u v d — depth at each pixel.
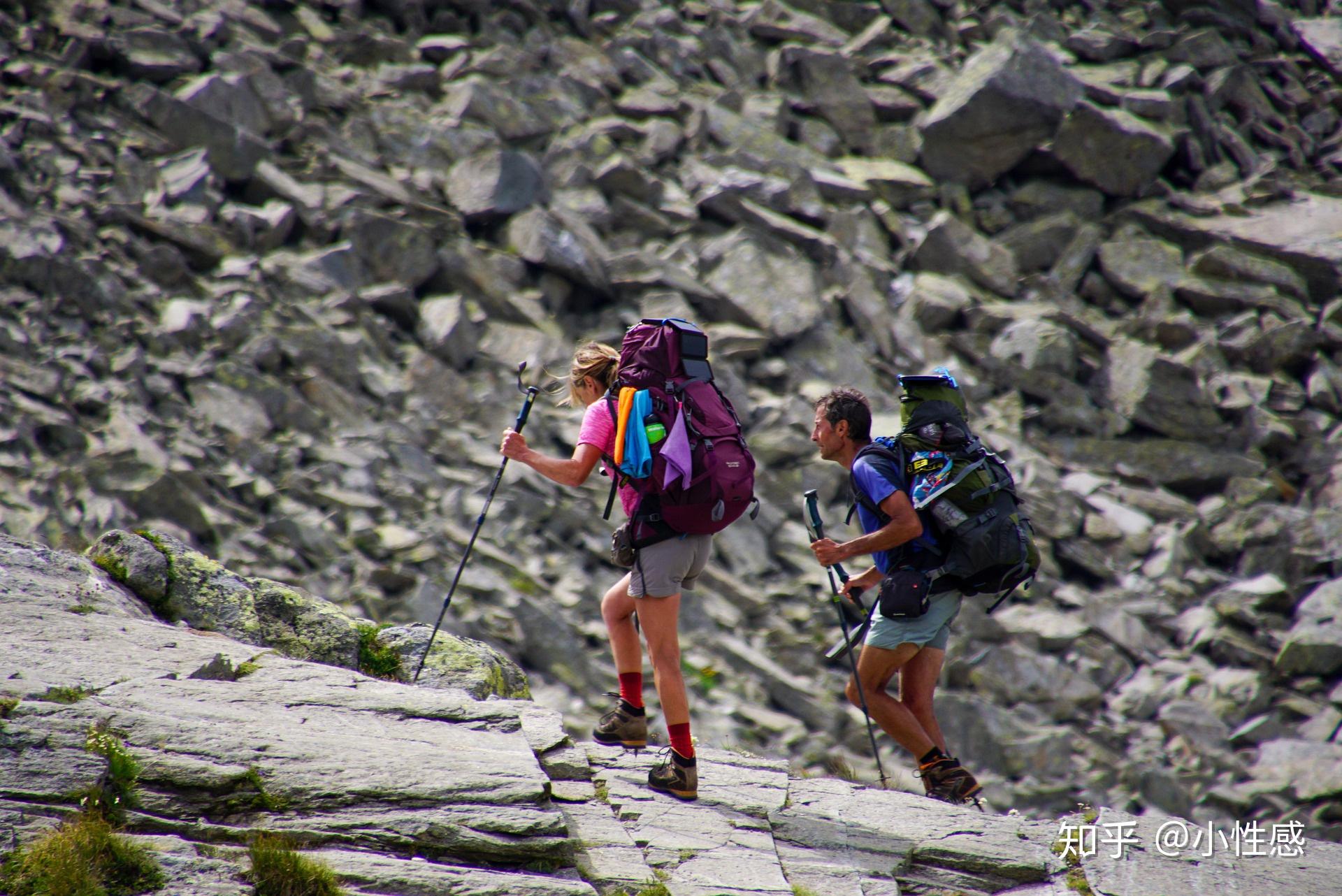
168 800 10.44
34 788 9.97
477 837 10.72
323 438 49.81
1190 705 51.66
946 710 48.00
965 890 12.56
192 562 16.92
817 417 16.34
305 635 16.70
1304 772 47.66
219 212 58.00
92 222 52.78
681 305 65.62
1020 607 57.12
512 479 52.09
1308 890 12.79
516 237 66.62
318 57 75.94
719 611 50.66
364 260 61.12
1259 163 87.62
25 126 55.44
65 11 63.97
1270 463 69.94
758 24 94.75
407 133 72.00
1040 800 45.09
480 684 16.56
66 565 15.64
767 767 15.23
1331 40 97.00
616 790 13.20
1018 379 70.75
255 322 52.59
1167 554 61.88
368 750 11.77
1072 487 65.75
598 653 44.72
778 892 11.20
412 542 45.06
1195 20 96.19
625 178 73.88
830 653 16.95
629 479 12.84
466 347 59.47
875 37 93.12
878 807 14.16
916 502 15.49
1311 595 58.88
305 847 10.27
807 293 68.94
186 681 12.68
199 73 65.38
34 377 42.50
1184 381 70.56
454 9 84.94
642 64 86.44
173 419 45.56
